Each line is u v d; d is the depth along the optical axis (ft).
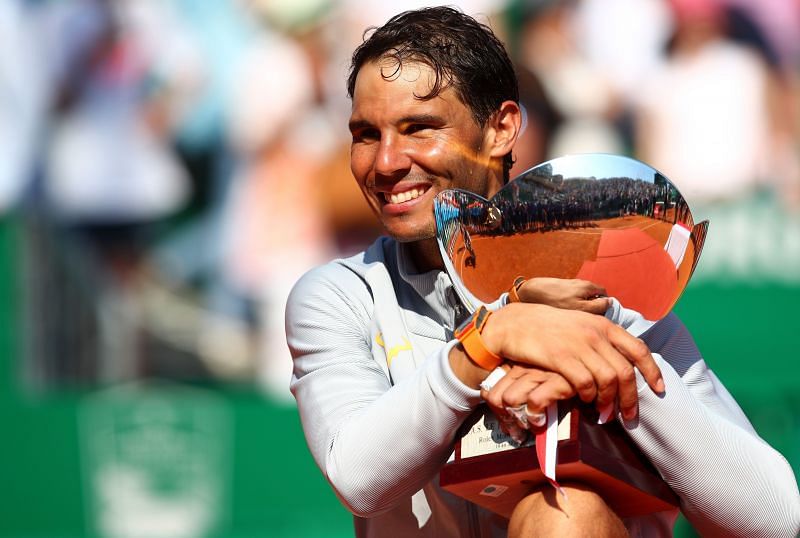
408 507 25.17
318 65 77.92
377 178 24.76
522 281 23.31
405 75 24.41
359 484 22.74
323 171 78.07
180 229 78.54
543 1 77.77
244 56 77.92
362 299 26.32
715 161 78.23
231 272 78.38
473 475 22.33
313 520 76.79
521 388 21.29
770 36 78.18
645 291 23.25
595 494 21.72
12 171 78.02
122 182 78.38
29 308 78.13
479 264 23.47
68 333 78.18
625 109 78.07
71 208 78.38
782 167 78.18
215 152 78.28
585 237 23.06
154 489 76.95
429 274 25.73
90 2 77.97
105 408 77.66
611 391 21.24
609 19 77.92
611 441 22.13
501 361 21.84
